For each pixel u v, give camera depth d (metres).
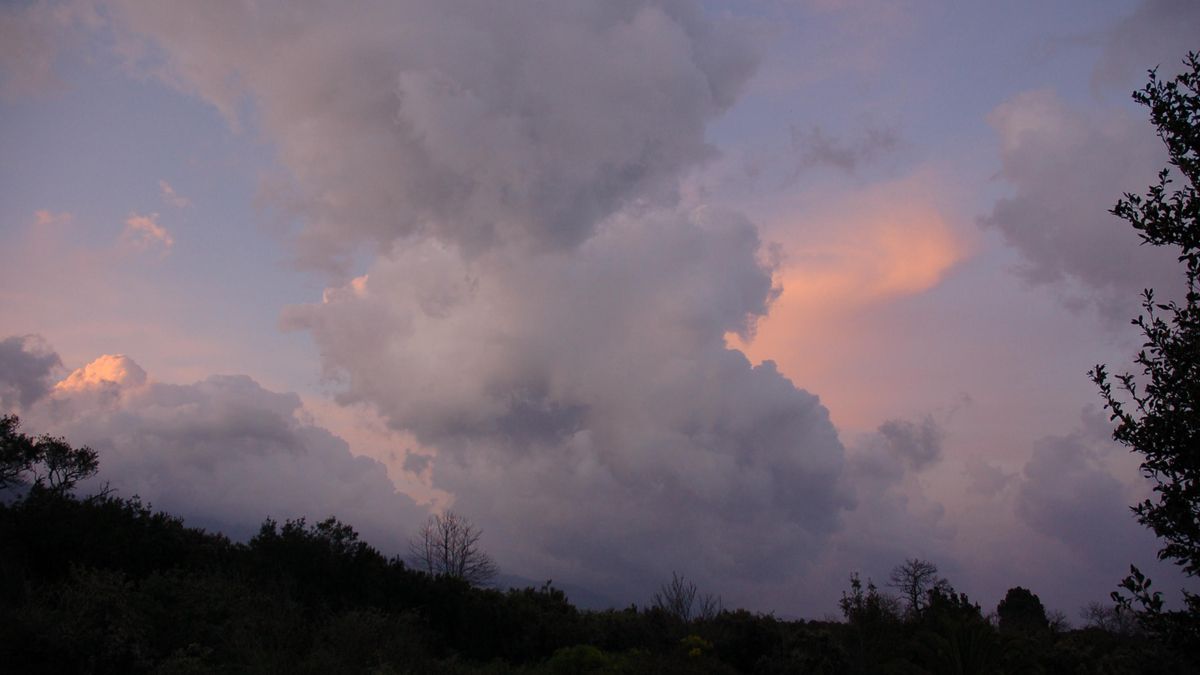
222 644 15.30
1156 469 5.32
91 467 26.28
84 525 18.84
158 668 13.59
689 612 32.56
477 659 23.06
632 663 22.89
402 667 16.80
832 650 28.84
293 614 17.42
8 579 15.10
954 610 27.77
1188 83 5.59
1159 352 5.45
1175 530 5.17
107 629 13.67
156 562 19.41
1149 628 5.31
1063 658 31.86
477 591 27.19
